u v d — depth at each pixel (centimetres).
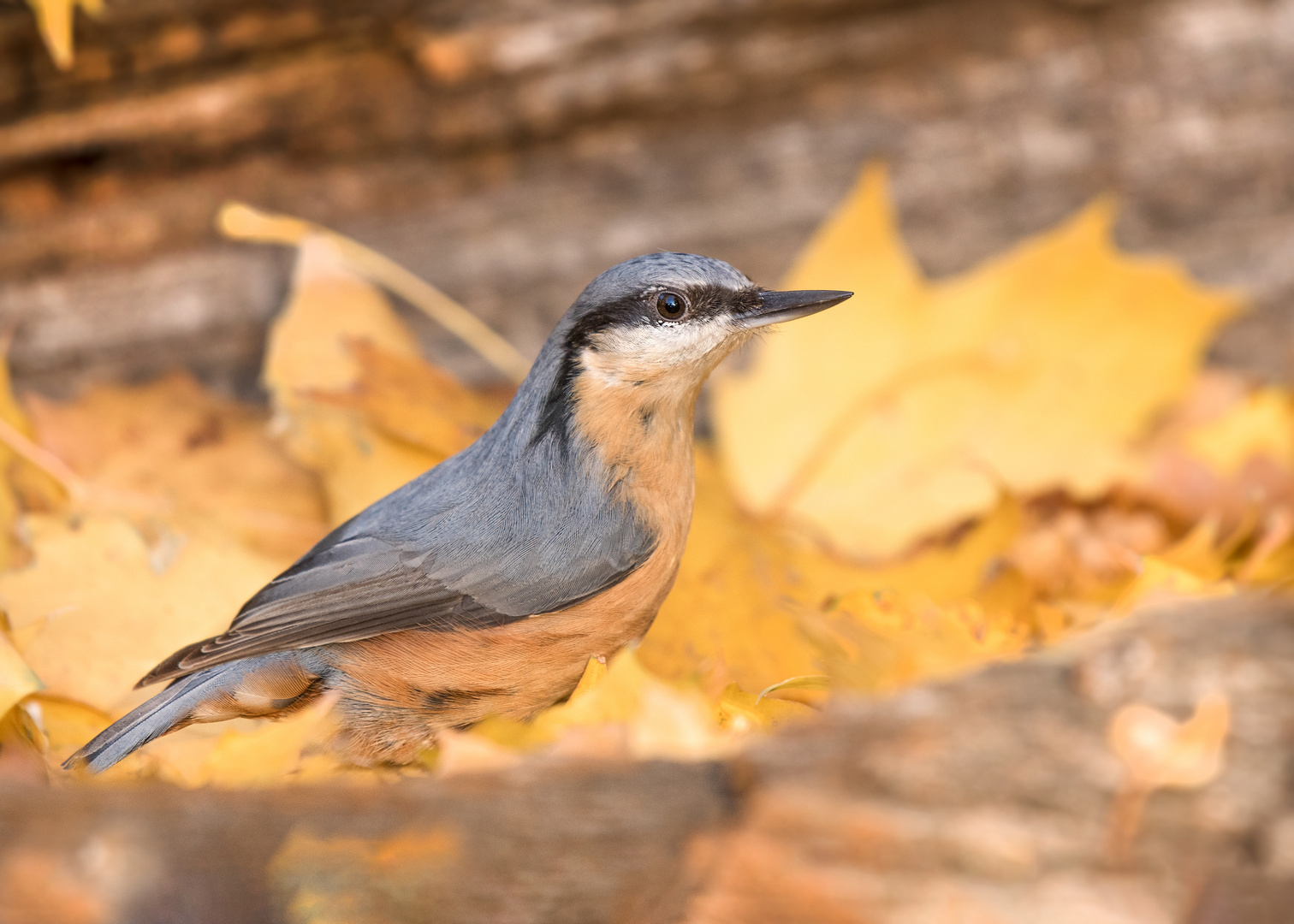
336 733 233
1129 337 244
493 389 247
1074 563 242
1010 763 228
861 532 242
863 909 227
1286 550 237
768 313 234
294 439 240
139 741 232
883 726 228
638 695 231
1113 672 228
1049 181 247
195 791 229
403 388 240
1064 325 244
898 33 247
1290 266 247
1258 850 227
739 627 235
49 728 234
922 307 244
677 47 246
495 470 234
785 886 228
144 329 246
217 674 233
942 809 228
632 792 228
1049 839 227
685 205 247
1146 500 244
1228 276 247
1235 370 247
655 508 234
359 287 242
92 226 246
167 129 245
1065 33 247
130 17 244
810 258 244
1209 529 238
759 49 247
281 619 233
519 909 228
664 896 228
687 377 234
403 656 233
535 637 233
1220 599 229
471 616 233
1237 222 247
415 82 246
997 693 228
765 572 237
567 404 234
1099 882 227
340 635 233
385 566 233
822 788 228
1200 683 228
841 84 247
